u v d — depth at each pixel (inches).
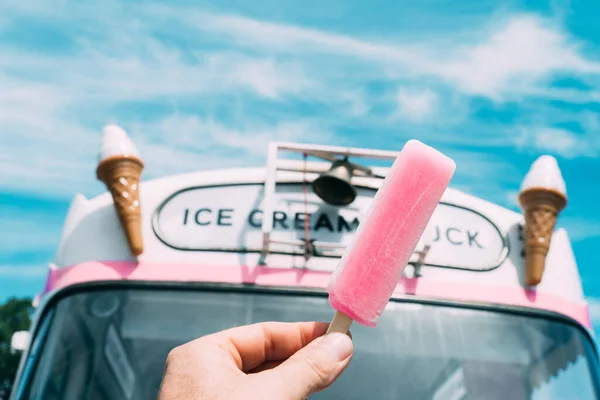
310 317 30.0
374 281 14.2
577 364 31.1
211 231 32.8
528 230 34.0
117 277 31.4
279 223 32.9
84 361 28.7
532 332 31.2
